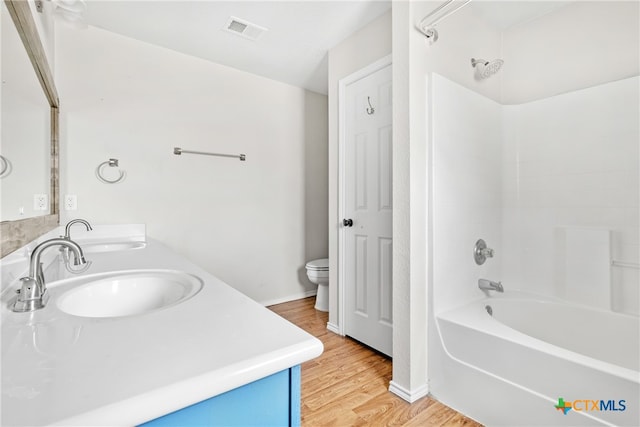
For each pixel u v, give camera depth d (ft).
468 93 5.98
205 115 8.32
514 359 4.02
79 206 6.57
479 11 6.54
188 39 7.29
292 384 1.65
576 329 5.68
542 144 6.56
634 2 5.56
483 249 6.15
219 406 1.43
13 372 1.33
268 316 2.05
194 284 2.93
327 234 11.00
